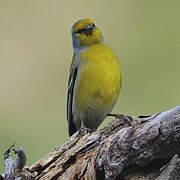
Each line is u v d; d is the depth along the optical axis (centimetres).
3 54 1556
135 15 1642
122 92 1398
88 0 1694
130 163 727
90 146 792
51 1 1689
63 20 1645
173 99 1370
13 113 1409
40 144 1282
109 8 1680
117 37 1602
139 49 1532
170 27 1577
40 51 1565
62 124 1371
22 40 1591
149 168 732
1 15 1634
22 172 797
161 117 705
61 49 1581
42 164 809
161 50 1521
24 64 1540
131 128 722
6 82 1502
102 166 749
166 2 1623
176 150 706
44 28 1620
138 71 1462
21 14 1642
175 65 1480
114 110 1358
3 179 796
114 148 727
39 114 1407
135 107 1364
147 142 708
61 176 788
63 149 815
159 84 1414
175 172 702
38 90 1482
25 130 1338
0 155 1227
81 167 775
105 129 805
